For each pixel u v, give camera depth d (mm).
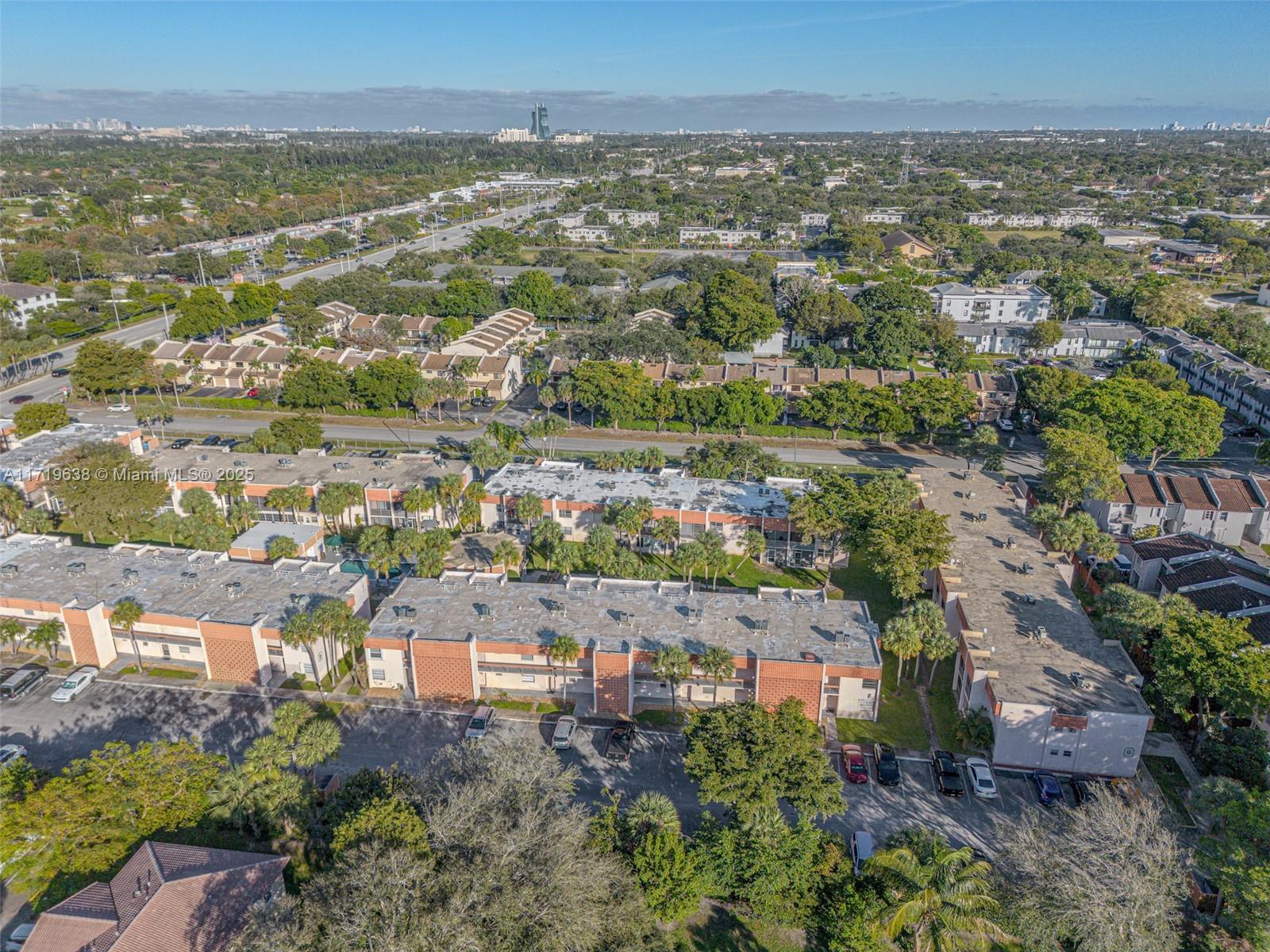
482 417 151875
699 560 88812
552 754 58781
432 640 74875
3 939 52625
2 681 77375
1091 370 174125
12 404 153000
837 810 58531
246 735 71625
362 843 48969
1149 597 76500
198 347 169500
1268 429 143875
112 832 55500
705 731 61625
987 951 49562
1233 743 66500
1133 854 49969
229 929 48625
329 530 106812
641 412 143000
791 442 140625
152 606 80625
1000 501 106750
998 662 72000
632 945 47812
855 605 81125
